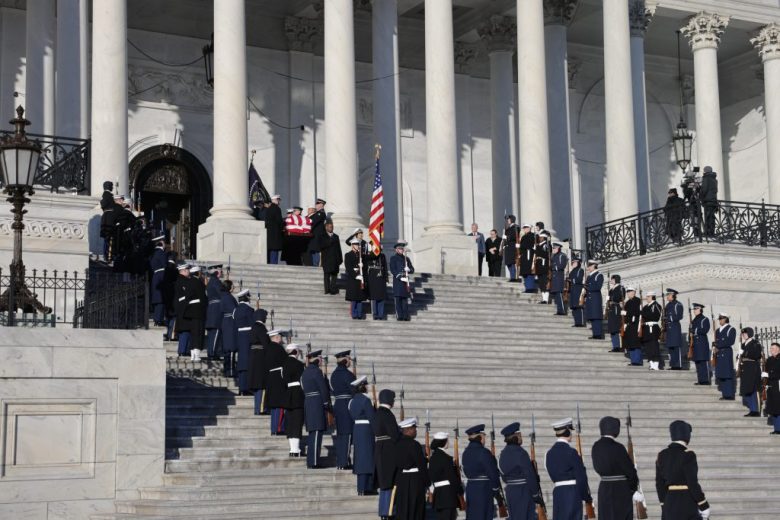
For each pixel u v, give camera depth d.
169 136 46.44
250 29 48.41
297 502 21.91
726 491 26.05
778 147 49.81
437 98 41.81
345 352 24.05
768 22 50.53
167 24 46.75
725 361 32.69
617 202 44.97
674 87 58.19
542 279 37.53
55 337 22.56
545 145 43.44
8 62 42.62
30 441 22.16
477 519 19.30
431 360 31.48
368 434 22.27
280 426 25.11
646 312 34.09
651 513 24.16
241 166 37.97
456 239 41.00
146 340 23.30
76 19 35.94
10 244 29.91
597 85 56.31
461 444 26.47
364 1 48.75
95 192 35.09
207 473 23.00
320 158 49.12
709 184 40.81
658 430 29.00
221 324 28.12
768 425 31.30
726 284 39.03
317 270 35.91
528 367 31.75
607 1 46.09
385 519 20.34
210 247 37.19
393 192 42.81
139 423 23.02
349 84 41.00
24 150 23.44
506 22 49.69
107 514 21.91
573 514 18.78
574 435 27.86
